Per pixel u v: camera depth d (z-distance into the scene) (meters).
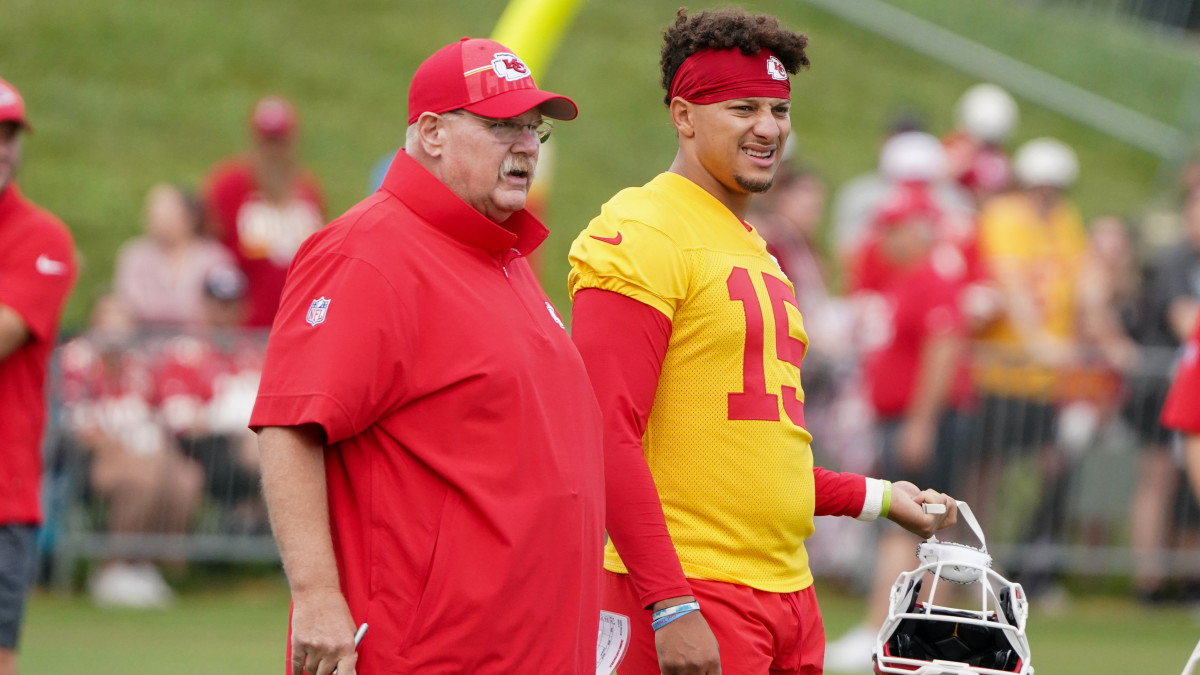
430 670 10.64
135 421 29.72
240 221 33.12
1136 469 31.59
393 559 10.73
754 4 69.50
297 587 10.44
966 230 30.17
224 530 30.27
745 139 12.75
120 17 57.22
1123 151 64.81
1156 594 32.81
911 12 72.75
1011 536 31.16
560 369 11.52
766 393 12.67
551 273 46.19
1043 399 30.83
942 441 28.14
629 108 57.88
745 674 12.40
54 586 30.06
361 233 10.93
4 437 16.27
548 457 11.09
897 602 11.64
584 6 65.88
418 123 11.44
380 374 10.65
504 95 11.23
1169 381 31.31
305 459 10.62
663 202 12.76
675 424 12.59
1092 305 33.03
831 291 44.91
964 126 40.62
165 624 27.72
